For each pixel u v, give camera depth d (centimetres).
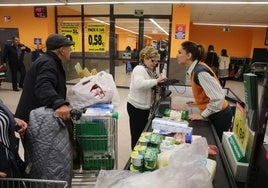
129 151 312
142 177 83
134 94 250
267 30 1168
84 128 195
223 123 185
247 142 106
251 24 1170
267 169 76
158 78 244
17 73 703
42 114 156
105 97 211
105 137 200
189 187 77
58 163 156
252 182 87
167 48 709
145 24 794
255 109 87
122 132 381
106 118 195
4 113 127
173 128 147
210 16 1027
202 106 192
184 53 185
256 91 87
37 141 154
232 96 279
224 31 1323
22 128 155
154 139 118
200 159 91
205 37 1362
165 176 80
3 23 783
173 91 269
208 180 81
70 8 768
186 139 125
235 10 831
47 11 750
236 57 1285
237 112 133
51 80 175
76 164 198
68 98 208
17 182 123
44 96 168
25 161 157
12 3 658
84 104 207
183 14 676
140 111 250
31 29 770
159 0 561
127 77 859
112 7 730
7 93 646
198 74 177
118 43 869
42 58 181
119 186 82
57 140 156
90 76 226
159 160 99
